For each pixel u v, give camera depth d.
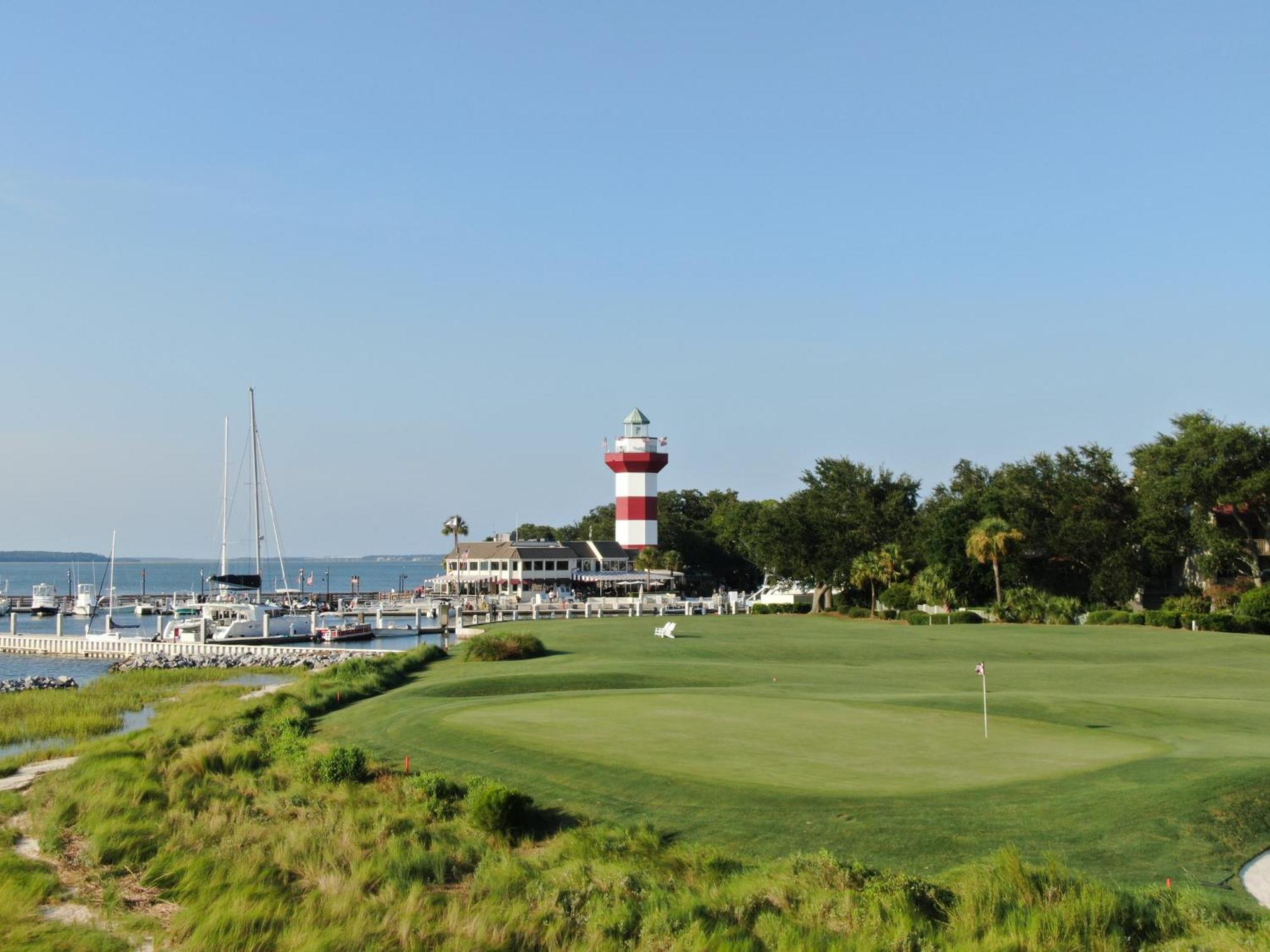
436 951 17.70
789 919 18.19
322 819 24.36
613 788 24.98
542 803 24.48
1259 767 24.48
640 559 139.88
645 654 60.84
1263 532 91.94
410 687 45.25
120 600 160.50
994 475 114.38
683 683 44.97
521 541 156.62
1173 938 17.12
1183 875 19.41
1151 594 96.94
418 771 28.16
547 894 19.59
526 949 18.00
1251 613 75.62
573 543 156.12
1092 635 72.31
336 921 18.81
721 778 24.77
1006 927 17.50
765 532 107.50
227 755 30.75
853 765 26.20
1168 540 88.00
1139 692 45.03
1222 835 21.00
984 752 27.84
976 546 87.94
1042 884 18.69
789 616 99.94
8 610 150.88
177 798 26.58
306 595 150.38
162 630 110.56
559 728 31.38
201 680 66.69
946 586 90.62
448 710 35.78
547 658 58.03
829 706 35.66
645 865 20.55
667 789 24.45
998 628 78.25
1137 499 91.88
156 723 42.03
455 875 21.27
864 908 18.28
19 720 46.12
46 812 26.23
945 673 50.91
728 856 20.98
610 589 143.25
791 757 27.20
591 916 18.70
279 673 71.12
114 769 29.17
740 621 88.25
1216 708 36.12
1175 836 20.94
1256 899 18.39
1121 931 17.25
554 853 21.61
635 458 142.75
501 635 61.69
